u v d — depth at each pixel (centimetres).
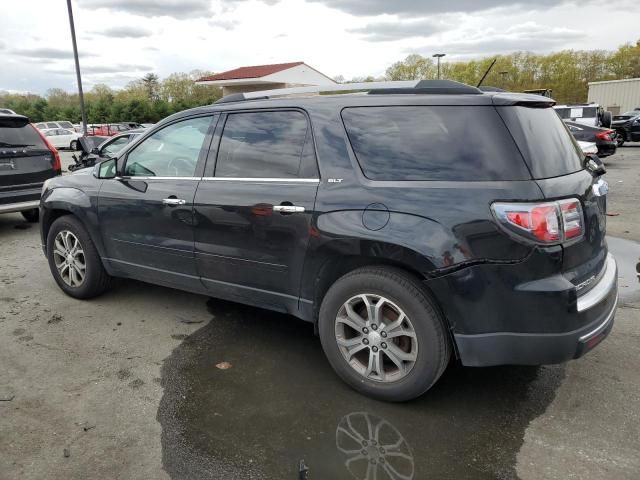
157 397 301
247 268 337
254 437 264
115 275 432
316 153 306
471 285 255
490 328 258
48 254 465
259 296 340
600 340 272
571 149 300
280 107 330
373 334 288
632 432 264
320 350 361
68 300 454
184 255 369
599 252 295
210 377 324
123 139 916
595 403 290
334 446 256
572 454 249
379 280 278
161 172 386
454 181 264
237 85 3762
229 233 339
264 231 321
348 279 290
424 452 251
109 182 415
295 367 336
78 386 312
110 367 336
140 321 409
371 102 296
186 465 244
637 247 613
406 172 278
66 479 234
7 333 386
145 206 384
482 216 252
